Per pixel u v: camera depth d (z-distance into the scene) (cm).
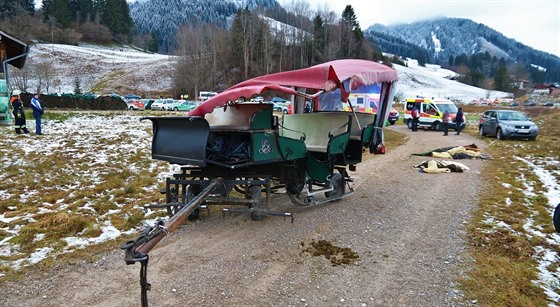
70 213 665
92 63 8769
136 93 6956
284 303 411
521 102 8006
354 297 424
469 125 3178
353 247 556
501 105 7262
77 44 10769
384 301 416
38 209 683
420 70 14312
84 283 445
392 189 902
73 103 3456
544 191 889
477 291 434
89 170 980
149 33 15162
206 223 653
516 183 962
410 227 641
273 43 7825
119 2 12950
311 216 691
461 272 479
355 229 628
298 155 689
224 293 427
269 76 735
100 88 7138
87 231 588
